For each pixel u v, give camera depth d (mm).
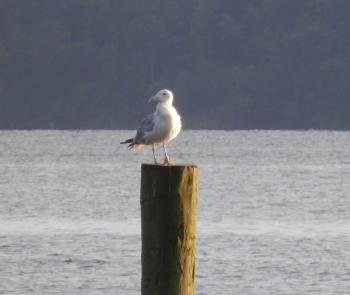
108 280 30844
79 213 46031
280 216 45375
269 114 156625
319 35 159375
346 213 46594
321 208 48750
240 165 80125
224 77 159125
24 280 30781
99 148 105438
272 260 33656
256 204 50469
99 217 44562
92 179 65438
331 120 155750
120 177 67062
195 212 17750
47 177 67375
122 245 36219
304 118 156750
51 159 88875
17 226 41531
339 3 161625
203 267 32625
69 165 80125
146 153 96312
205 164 81625
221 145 109812
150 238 17719
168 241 17688
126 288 29969
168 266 17750
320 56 158750
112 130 155750
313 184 62000
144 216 17703
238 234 39094
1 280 30781
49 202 50781
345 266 32781
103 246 36031
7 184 61688
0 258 33812
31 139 124062
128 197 53375
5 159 88875
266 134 132500
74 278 31078
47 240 37344
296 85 157625
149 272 17797
